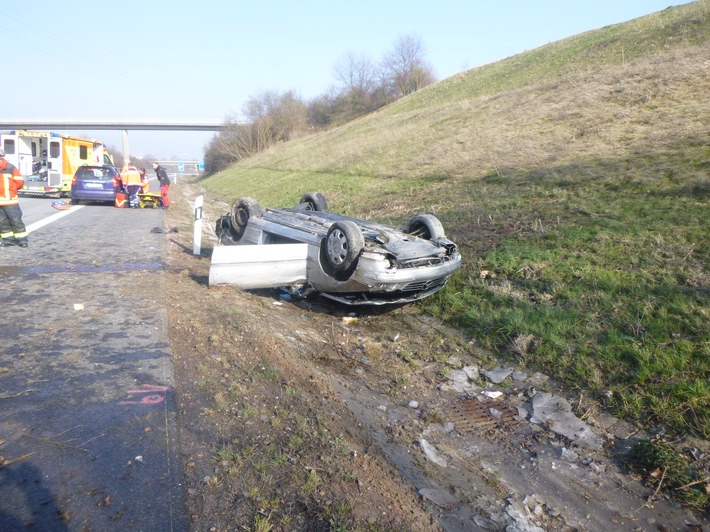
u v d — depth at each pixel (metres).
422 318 7.09
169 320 5.80
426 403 4.91
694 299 5.72
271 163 34.00
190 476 3.17
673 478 3.82
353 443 3.78
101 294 6.62
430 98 36.62
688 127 12.09
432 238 7.35
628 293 6.23
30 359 4.57
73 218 14.15
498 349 6.00
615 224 8.09
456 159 15.86
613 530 3.44
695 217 7.71
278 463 3.32
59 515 2.77
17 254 8.75
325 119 60.62
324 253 6.96
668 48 21.12
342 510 2.94
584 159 12.02
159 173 18.75
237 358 4.92
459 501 3.44
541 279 7.14
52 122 71.75
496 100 23.86
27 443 3.37
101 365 4.55
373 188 15.98
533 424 4.64
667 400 4.54
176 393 4.16
